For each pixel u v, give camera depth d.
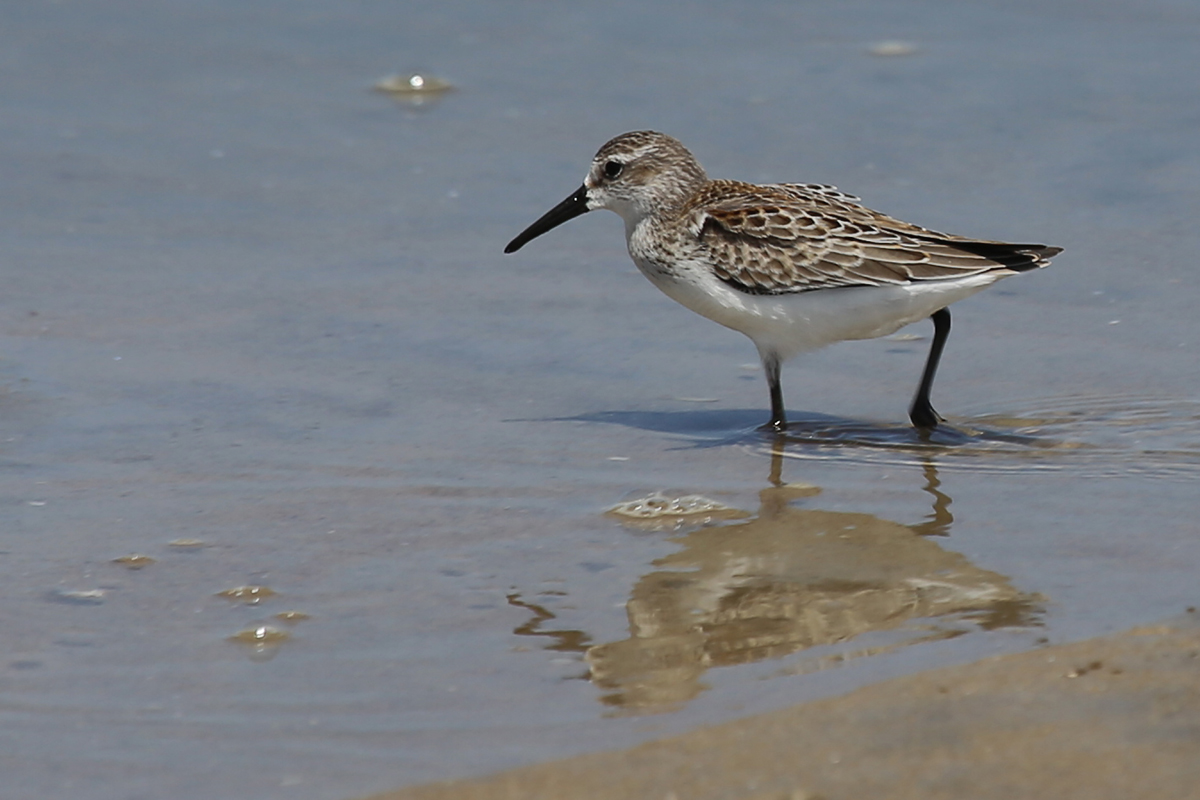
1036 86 20.38
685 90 20.48
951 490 11.19
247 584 9.70
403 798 7.12
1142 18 22.67
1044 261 12.08
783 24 22.67
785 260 12.48
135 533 10.48
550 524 10.64
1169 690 7.64
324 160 18.64
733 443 12.25
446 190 17.92
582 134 19.28
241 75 20.97
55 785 7.38
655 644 8.80
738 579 9.70
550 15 22.94
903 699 7.71
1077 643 8.38
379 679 8.45
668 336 14.64
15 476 11.43
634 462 11.84
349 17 22.81
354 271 15.90
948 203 17.12
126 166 18.31
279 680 8.45
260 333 14.43
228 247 16.41
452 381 13.51
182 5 23.05
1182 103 19.69
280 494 11.16
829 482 11.41
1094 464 11.59
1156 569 9.60
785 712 7.70
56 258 15.98
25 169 18.11
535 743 7.62
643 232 13.44
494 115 19.89
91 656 8.76
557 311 15.10
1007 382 13.36
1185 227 16.41
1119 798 6.67
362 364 13.81
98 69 20.94
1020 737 7.23
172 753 7.66
